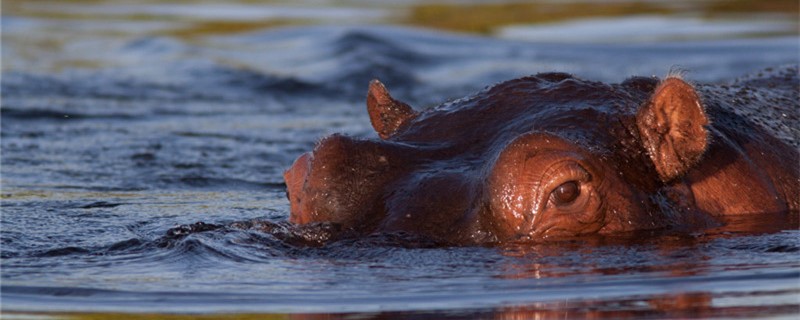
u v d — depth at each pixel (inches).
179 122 2039.9
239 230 1035.3
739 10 3693.4
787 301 802.2
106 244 1043.3
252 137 1893.5
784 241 963.3
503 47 2974.9
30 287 895.7
